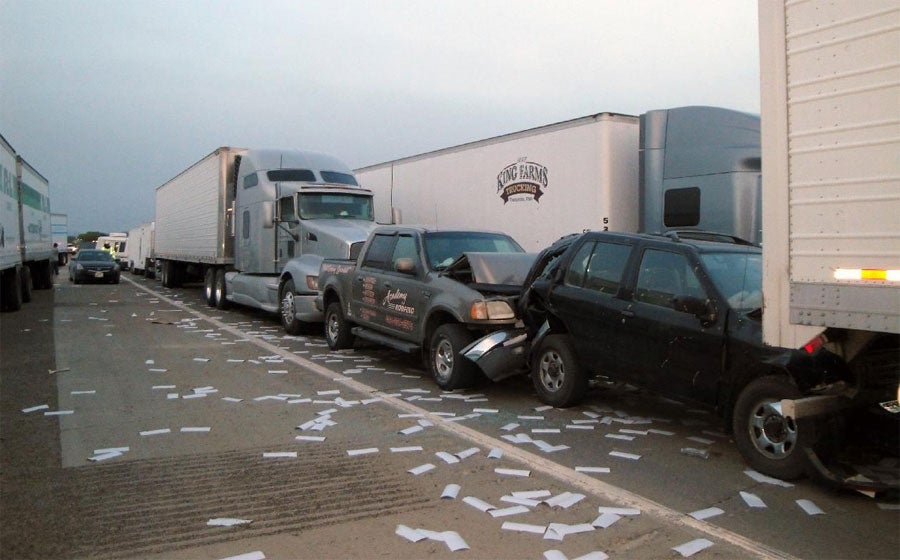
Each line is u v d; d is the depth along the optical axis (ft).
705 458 18.74
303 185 49.42
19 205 60.03
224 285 59.26
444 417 22.98
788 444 16.78
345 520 14.29
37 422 21.86
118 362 32.99
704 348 18.90
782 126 13.35
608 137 37.96
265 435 20.59
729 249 20.95
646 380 20.97
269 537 13.42
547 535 13.58
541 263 26.40
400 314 30.12
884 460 16.11
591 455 18.99
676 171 36.73
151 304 66.18
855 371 15.71
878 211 11.93
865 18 12.04
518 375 29.22
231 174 58.80
